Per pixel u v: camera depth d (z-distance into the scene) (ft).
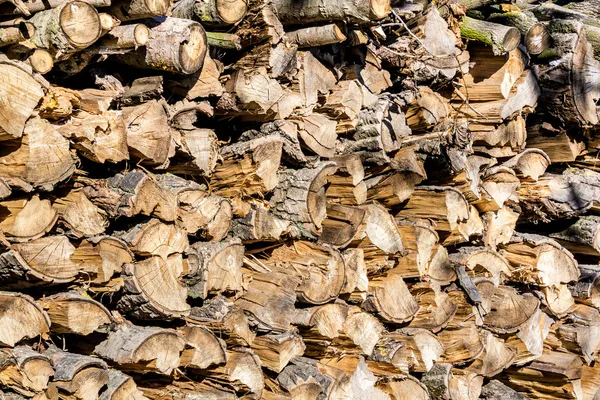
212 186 12.48
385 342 14.71
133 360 10.59
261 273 12.79
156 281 11.02
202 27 11.27
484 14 16.67
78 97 9.86
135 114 10.84
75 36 9.62
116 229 11.02
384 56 14.75
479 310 16.42
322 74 13.73
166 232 11.13
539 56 17.39
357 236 13.62
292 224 12.78
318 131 13.12
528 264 17.54
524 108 17.11
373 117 14.14
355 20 12.68
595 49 17.99
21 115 9.11
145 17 10.62
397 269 14.97
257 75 12.42
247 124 13.24
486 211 16.99
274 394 12.83
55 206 10.18
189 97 11.81
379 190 14.71
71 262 10.11
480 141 16.63
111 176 10.84
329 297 13.14
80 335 10.78
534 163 17.93
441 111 15.57
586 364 19.93
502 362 17.21
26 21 9.43
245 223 12.42
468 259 16.17
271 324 12.45
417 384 15.20
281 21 13.17
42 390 9.70
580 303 19.35
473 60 16.56
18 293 9.66
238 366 12.10
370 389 14.34
